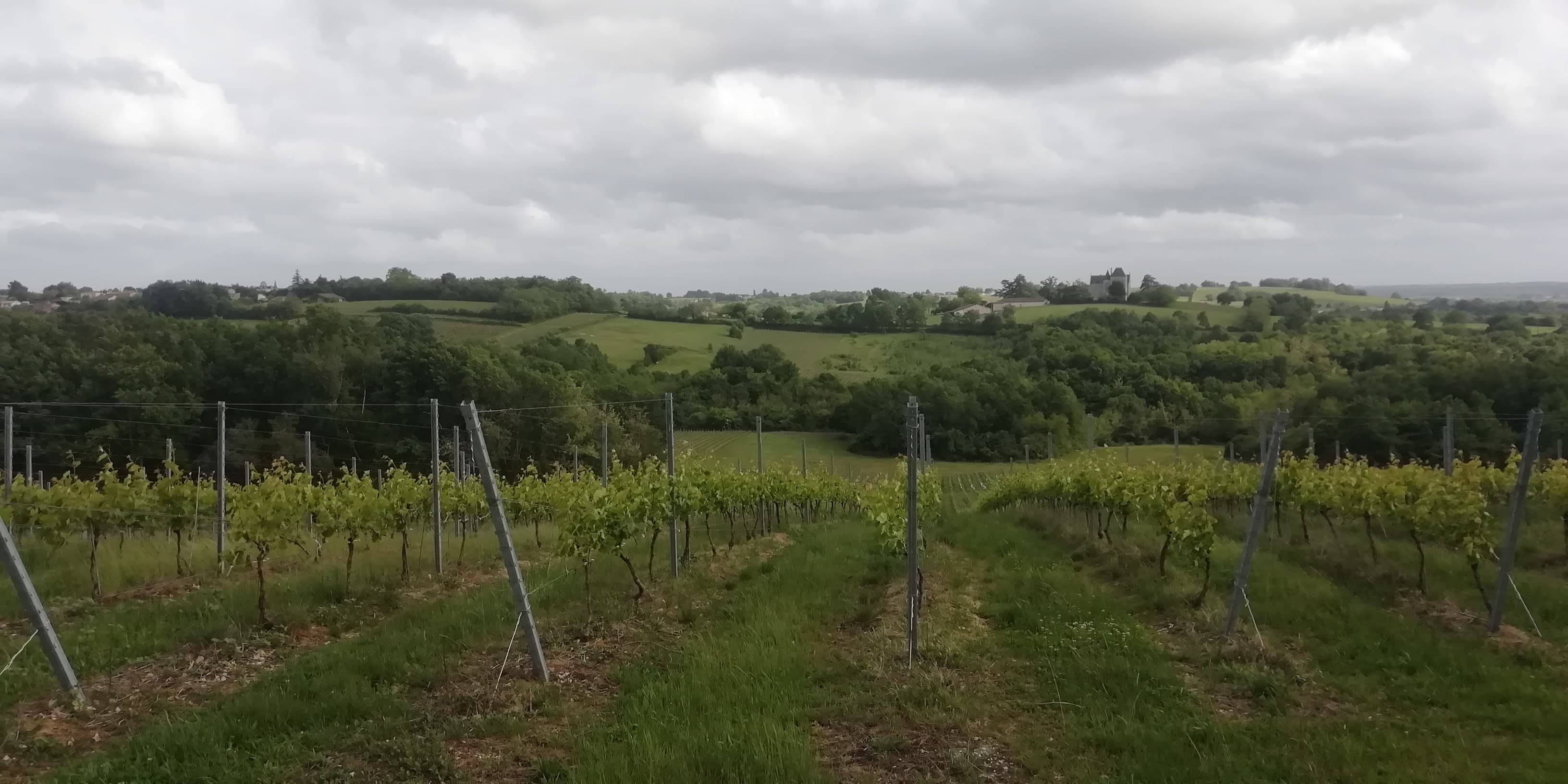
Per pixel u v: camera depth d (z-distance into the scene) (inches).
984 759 254.7
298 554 598.9
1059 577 501.4
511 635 370.0
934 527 812.0
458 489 668.7
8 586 447.8
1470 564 436.1
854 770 249.3
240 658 338.3
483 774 241.6
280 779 232.4
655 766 236.8
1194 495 512.7
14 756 245.3
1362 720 290.5
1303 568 540.4
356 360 1593.3
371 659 326.6
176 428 1250.0
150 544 585.9
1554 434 1024.9
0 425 1128.2
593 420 1702.8
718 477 666.2
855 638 391.5
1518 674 333.4
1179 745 264.2
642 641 370.3
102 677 311.9
